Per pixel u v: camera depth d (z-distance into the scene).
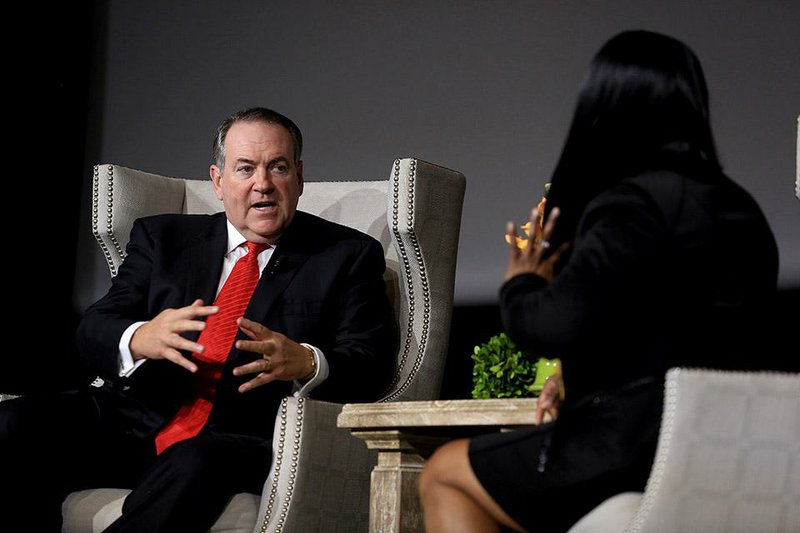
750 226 3.13
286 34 8.86
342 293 5.52
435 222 5.61
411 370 5.61
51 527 5.11
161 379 5.33
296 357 5.05
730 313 3.03
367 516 5.17
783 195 7.02
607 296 3.00
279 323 5.39
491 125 8.02
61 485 5.18
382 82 8.46
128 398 5.39
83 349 5.38
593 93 3.34
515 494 3.19
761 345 3.08
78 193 9.43
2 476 5.04
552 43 7.86
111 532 4.63
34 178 9.19
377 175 8.41
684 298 3.03
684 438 2.78
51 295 9.27
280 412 4.90
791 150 7.02
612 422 3.02
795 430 2.78
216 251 5.65
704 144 3.28
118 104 9.42
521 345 3.17
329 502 4.99
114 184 6.22
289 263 5.54
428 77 8.29
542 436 3.19
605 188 3.27
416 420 4.24
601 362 3.10
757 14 7.19
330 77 8.66
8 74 9.05
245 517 4.80
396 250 5.66
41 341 9.20
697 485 2.80
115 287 5.64
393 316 5.84
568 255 3.28
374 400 5.47
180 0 9.28
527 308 3.12
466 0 8.20
